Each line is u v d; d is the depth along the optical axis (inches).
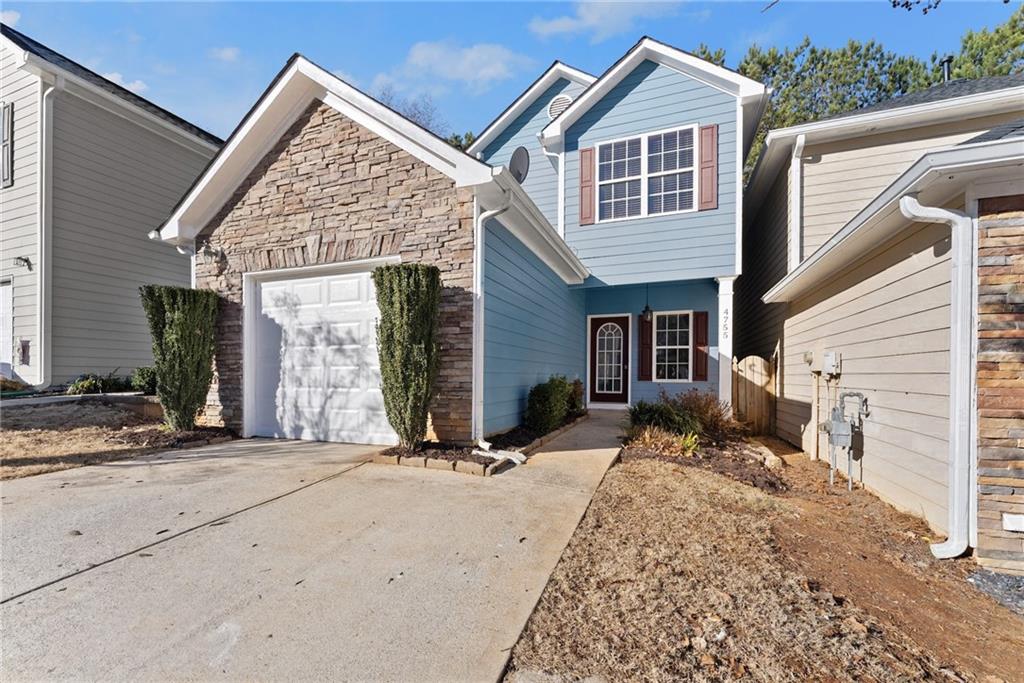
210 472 178.7
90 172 370.6
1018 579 118.7
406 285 191.2
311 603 92.4
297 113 243.0
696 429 266.1
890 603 104.6
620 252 350.9
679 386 405.1
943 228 139.9
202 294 248.7
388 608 91.0
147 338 411.5
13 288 358.3
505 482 170.1
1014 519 123.1
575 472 184.9
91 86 362.3
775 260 355.3
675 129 333.4
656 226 340.8
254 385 256.2
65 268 354.6
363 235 227.0
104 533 122.8
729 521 142.3
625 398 425.4
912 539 141.5
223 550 114.3
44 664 74.3
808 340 267.9
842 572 116.8
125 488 158.7
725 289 326.6
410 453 194.7
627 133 348.2
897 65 634.2
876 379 185.5
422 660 76.6
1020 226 123.3
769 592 102.3
